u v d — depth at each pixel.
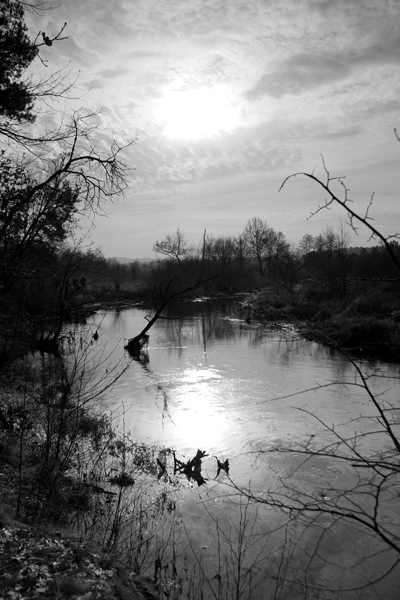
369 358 16.33
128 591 3.96
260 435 9.81
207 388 13.88
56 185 11.70
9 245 11.27
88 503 6.50
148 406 12.09
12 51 7.99
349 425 10.12
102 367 16.62
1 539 4.26
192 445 9.38
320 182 2.79
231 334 25.05
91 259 17.39
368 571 5.32
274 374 15.39
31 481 6.38
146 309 41.75
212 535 6.04
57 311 15.27
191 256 61.19
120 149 10.95
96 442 8.80
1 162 10.72
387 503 6.64
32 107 9.95
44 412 8.48
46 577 3.72
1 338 10.85
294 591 4.96
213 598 4.73
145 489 7.31
